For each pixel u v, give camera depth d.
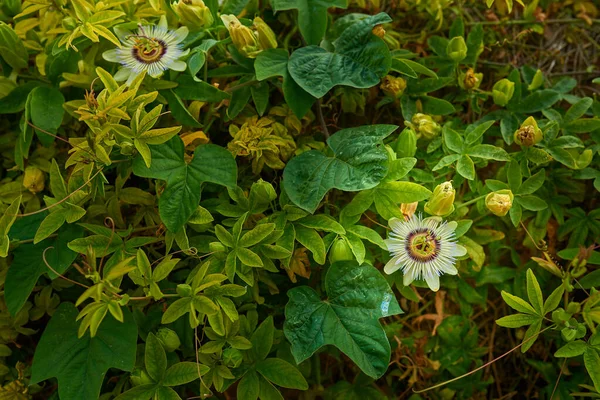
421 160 0.75
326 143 0.74
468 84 0.76
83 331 0.57
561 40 0.86
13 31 0.67
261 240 0.63
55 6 0.69
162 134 0.61
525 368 0.76
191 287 0.60
